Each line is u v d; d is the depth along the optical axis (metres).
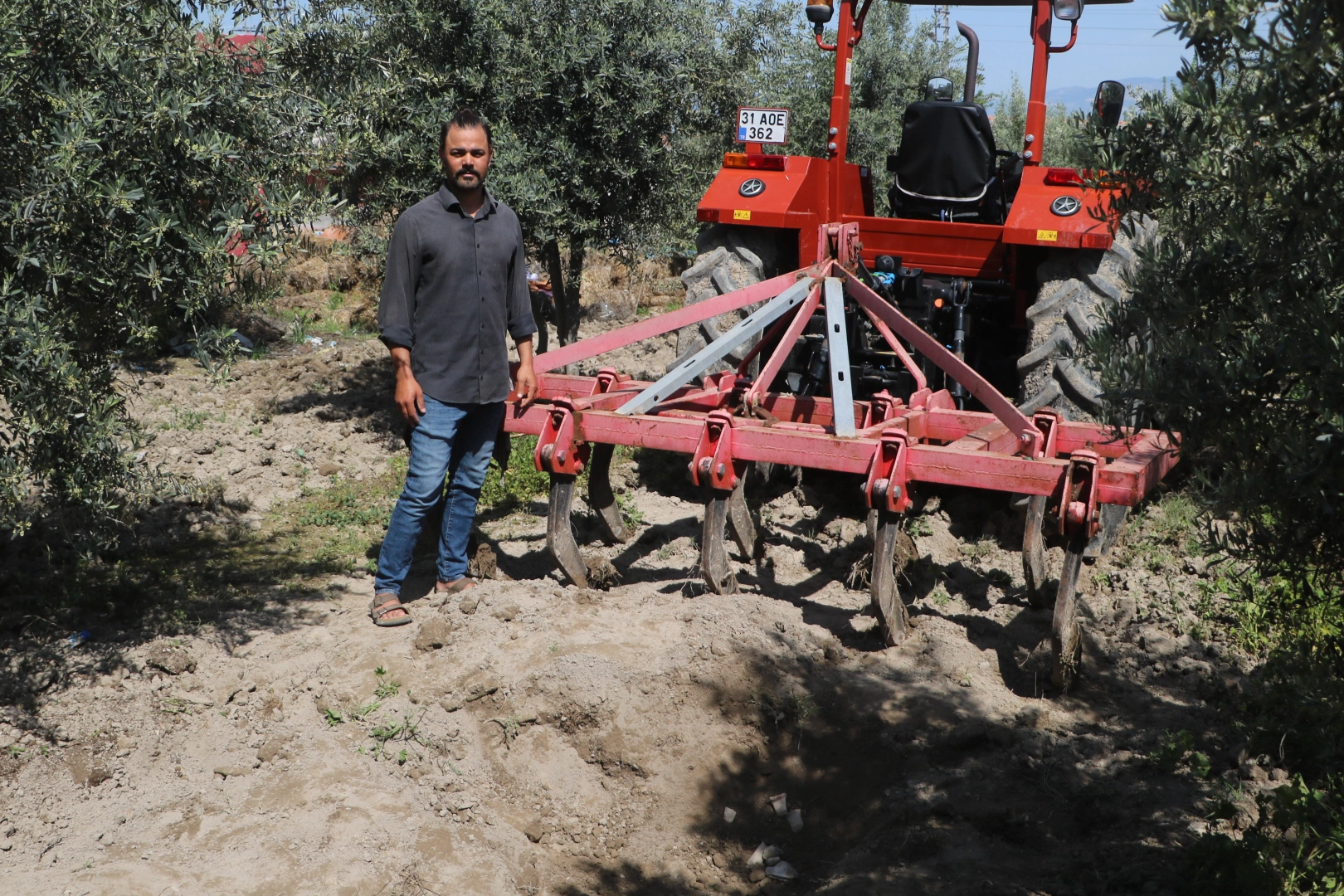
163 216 3.45
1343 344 2.00
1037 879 2.87
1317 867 2.79
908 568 4.73
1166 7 2.00
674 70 7.24
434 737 3.55
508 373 4.34
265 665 3.95
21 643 4.01
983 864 2.94
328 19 4.69
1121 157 2.52
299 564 5.00
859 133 14.45
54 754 3.37
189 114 3.52
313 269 11.65
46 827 3.06
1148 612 4.42
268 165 3.91
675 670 3.77
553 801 3.44
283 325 10.43
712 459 4.12
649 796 3.46
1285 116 2.00
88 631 4.12
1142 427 2.50
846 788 3.45
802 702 3.74
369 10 6.66
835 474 6.07
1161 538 5.01
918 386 4.98
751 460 4.20
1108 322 2.63
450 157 4.09
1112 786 3.31
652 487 6.05
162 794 3.23
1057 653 3.75
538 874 3.13
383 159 6.49
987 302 6.29
